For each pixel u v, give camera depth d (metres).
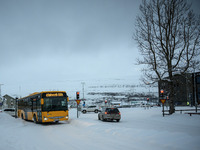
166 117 23.00
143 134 10.55
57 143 9.80
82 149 8.23
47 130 15.59
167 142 8.47
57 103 20.34
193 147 7.44
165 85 25.58
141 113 35.03
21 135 13.03
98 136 11.41
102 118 23.06
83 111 50.22
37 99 21.44
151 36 25.20
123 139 10.09
